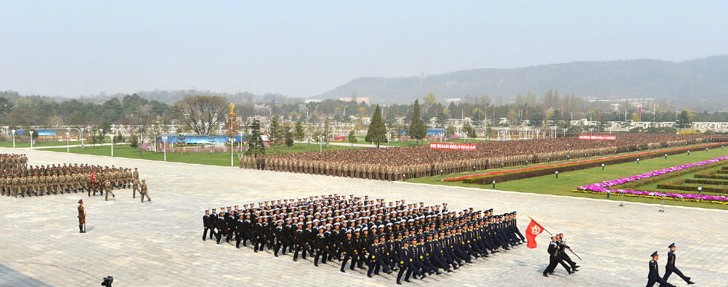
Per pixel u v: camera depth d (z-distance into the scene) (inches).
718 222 1694.1
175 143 4719.5
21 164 3262.8
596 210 1875.0
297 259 1285.7
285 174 2920.8
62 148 4923.7
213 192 2255.2
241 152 4338.1
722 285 1119.6
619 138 6033.5
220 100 5807.1
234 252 1337.4
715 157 4136.3
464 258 1245.1
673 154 4439.0
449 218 1332.4
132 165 3390.7
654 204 1984.5
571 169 3127.5
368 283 1116.5
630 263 1272.1
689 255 1338.6
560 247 1177.4
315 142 6166.3
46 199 2052.2
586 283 1130.0
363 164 2746.1
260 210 1446.9
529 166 3447.3
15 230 1526.8
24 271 1159.0
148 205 1941.4
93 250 1330.0
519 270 1216.8
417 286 1102.4
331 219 1300.4
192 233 1517.0
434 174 2876.5
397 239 1175.6
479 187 2418.8
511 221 1425.9
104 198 2085.4
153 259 1263.5
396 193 2244.1
